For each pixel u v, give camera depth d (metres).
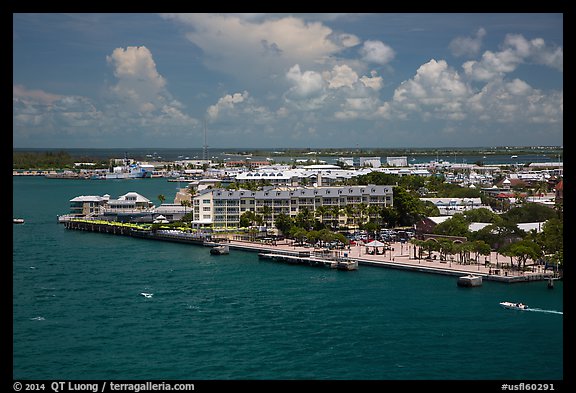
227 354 160.00
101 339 171.12
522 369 149.50
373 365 152.25
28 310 197.88
